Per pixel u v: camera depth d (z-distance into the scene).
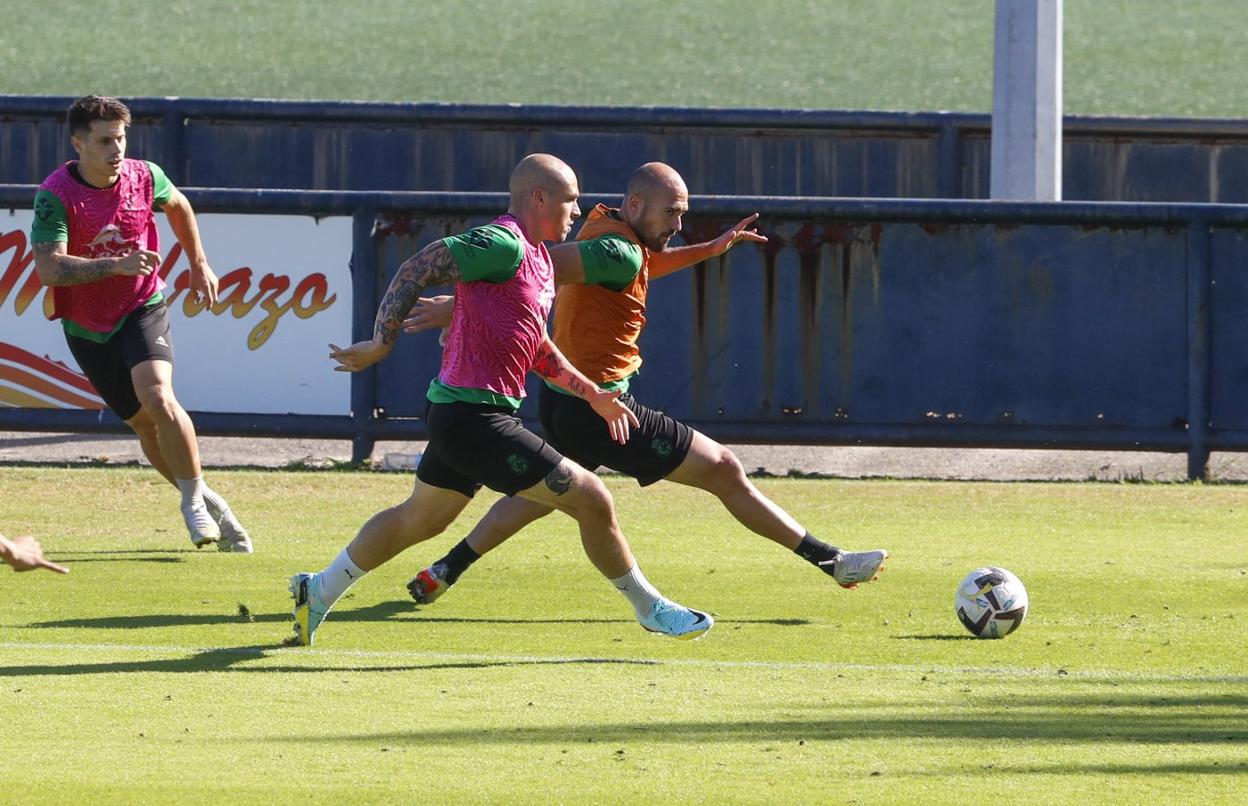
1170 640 25.86
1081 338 44.16
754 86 144.25
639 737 19.73
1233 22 161.38
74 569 31.08
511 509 27.80
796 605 28.55
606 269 25.33
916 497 41.28
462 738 19.62
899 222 44.12
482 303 22.41
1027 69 51.59
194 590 29.27
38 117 70.56
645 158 72.12
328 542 34.53
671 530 36.41
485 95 141.12
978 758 18.89
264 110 70.94
